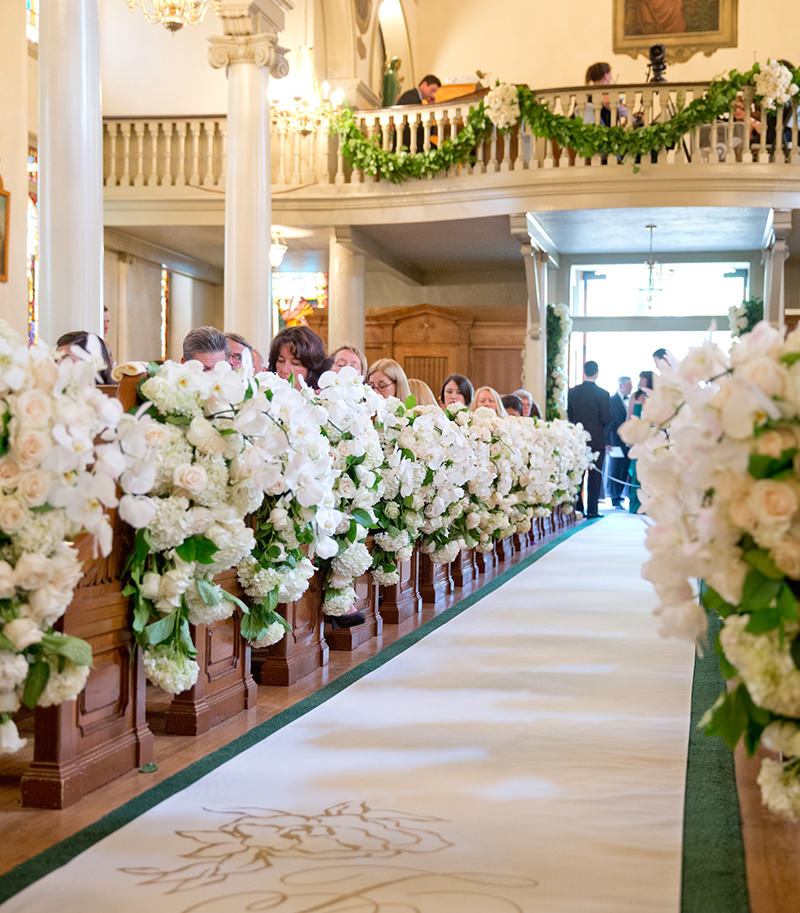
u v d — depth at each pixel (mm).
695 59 17906
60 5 7793
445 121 14508
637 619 6844
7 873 2781
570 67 18281
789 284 16984
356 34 16578
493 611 7117
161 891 2668
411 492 6199
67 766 3375
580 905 2584
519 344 17625
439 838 3043
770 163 13188
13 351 2967
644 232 15273
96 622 3516
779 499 2285
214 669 4363
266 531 4496
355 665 5477
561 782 3572
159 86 16391
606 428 15430
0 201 8883
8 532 2934
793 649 2352
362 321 15289
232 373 3893
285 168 14820
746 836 3109
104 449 3111
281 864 2846
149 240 16328
